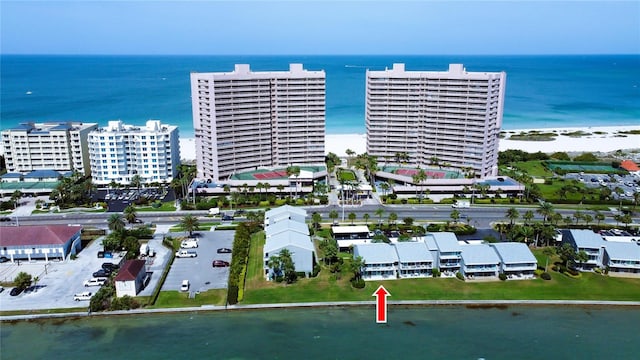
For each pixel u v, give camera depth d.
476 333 131.88
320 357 121.44
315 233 194.25
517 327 134.62
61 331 131.88
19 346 125.12
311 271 159.62
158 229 199.75
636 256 161.00
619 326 135.75
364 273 157.75
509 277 159.50
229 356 121.56
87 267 165.75
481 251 160.75
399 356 122.19
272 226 182.62
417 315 139.75
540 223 191.38
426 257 159.00
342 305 143.75
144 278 155.38
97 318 137.38
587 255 161.25
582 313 141.62
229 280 152.38
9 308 139.75
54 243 168.62
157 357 121.25
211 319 137.62
